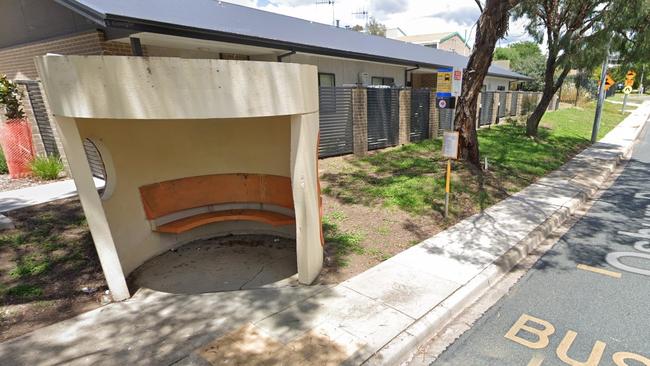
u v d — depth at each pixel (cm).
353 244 509
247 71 314
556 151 1170
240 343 305
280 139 502
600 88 1381
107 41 712
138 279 437
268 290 394
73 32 738
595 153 1190
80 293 389
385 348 301
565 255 496
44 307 364
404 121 1202
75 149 330
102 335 319
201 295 386
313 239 404
